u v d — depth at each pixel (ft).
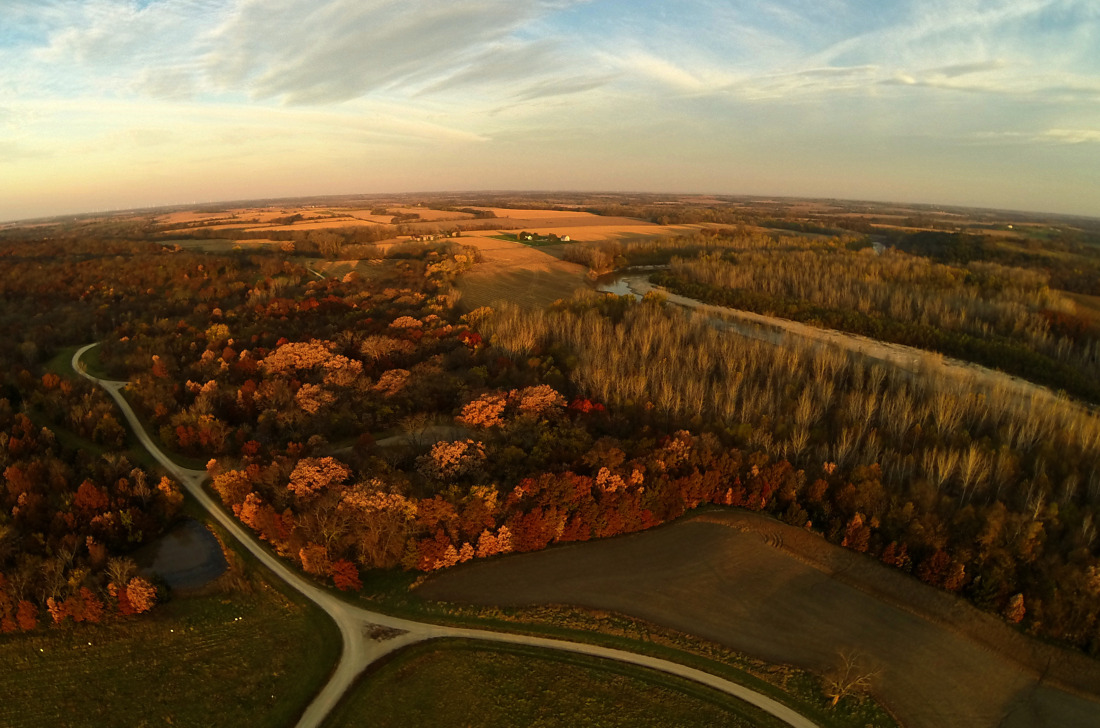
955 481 339.16
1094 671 238.27
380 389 434.30
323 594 277.85
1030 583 264.31
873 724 214.90
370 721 217.15
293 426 397.80
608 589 278.26
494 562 295.69
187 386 442.91
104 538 304.91
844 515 317.01
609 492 311.06
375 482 302.25
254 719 220.02
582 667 237.45
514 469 331.77
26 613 255.91
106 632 258.98
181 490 358.84
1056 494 326.03
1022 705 224.53
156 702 226.99
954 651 247.29
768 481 334.44
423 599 272.51
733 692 227.61
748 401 411.13
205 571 297.33
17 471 321.52
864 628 258.57
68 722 220.02
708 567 293.64
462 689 228.22
